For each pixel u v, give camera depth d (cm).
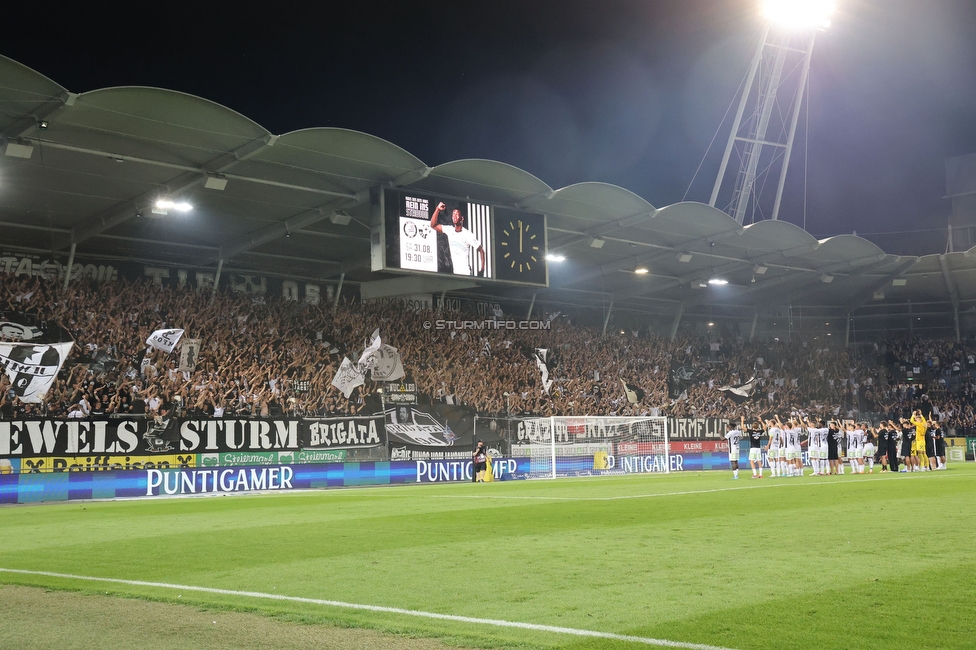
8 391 2578
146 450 2623
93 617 652
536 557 914
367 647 541
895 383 4781
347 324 3566
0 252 3041
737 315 4994
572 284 4269
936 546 916
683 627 571
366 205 2902
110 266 3250
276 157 2488
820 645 520
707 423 3878
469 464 3206
